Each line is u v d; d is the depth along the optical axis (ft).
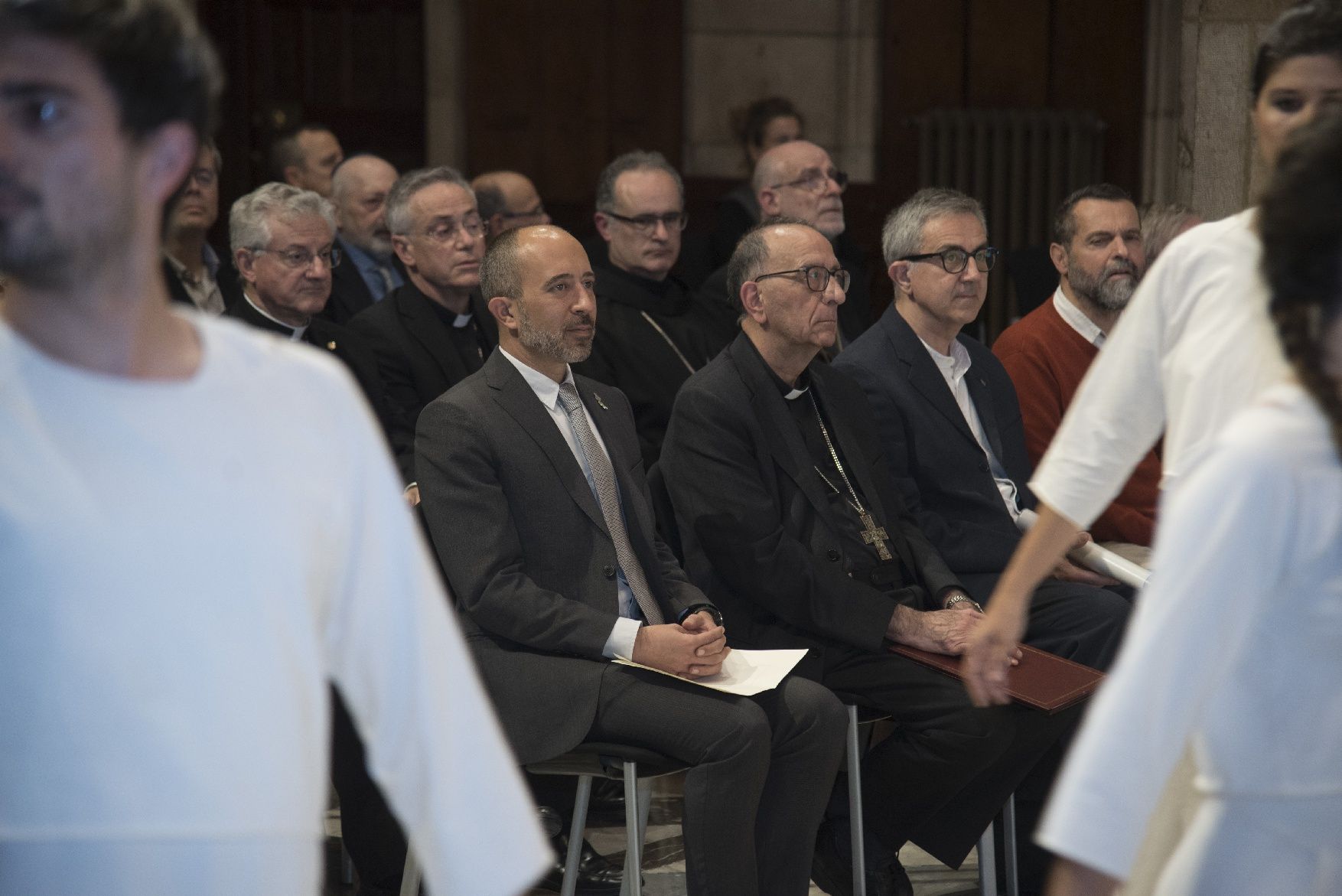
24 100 9.85
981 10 66.74
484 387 28.32
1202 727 11.87
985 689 17.15
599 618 26.61
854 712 28.96
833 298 31.12
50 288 10.25
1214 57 44.57
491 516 27.12
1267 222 11.80
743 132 62.03
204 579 10.50
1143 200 67.67
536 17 65.72
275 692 10.80
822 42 66.59
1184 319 16.46
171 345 10.86
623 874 31.99
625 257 42.63
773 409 31.17
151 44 10.15
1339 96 14.98
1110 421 17.08
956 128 66.18
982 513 34.01
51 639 10.15
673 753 25.71
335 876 31.81
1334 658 11.38
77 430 10.29
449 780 11.70
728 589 30.45
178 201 11.21
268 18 66.59
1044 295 50.83
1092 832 11.43
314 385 11.50
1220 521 11.31
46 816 10.27
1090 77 67.46
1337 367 11.51
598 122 66.44
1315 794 11.57
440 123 66.54
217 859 10.52
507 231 29.50
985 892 29.58
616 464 29.58
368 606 11.68
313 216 35.32
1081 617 31.58
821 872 30.53
